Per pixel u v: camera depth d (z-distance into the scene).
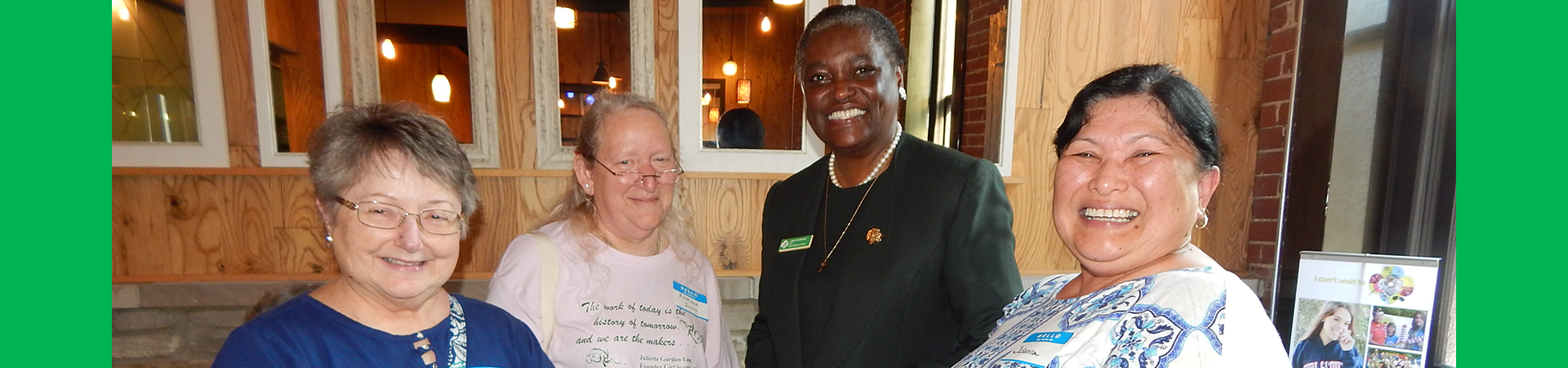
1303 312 1.96
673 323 1.31
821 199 1.48
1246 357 0.71
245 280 2.46
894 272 1.26
